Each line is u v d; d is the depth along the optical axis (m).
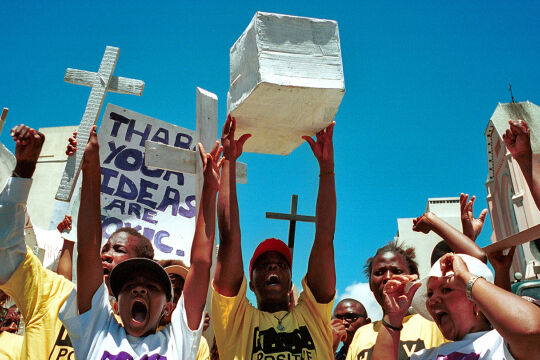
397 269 3.55
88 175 2.65
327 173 3.48
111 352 2.50
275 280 3.28
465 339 2.60
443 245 3.79
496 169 20.17
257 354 2.95
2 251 2.60
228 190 3.24
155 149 4.36
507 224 19.47
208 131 4.55
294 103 3.08
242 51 3.17
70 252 3.79
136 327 2.58
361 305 5.03
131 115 5.00
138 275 2.65
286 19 3.01
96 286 2.62
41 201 15.50
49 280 2.79
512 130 3.06
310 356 2.97
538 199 2.91
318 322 3.19
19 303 2.72
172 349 2.61
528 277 13.52
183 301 2.71
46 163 15.91
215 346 4.07
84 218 2.61
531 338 2.03
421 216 3.52
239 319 3.07
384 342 2.55
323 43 3.07
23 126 2.49
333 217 3.39
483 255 3.11
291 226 5.32
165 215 4.88
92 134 2.71
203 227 2.82
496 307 2.15
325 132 3.51
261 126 3.38
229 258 3.09
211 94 4.68
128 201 4.75
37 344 2.63
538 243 11.65
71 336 2.55
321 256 3.29
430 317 3.23
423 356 2.77
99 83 5.13
